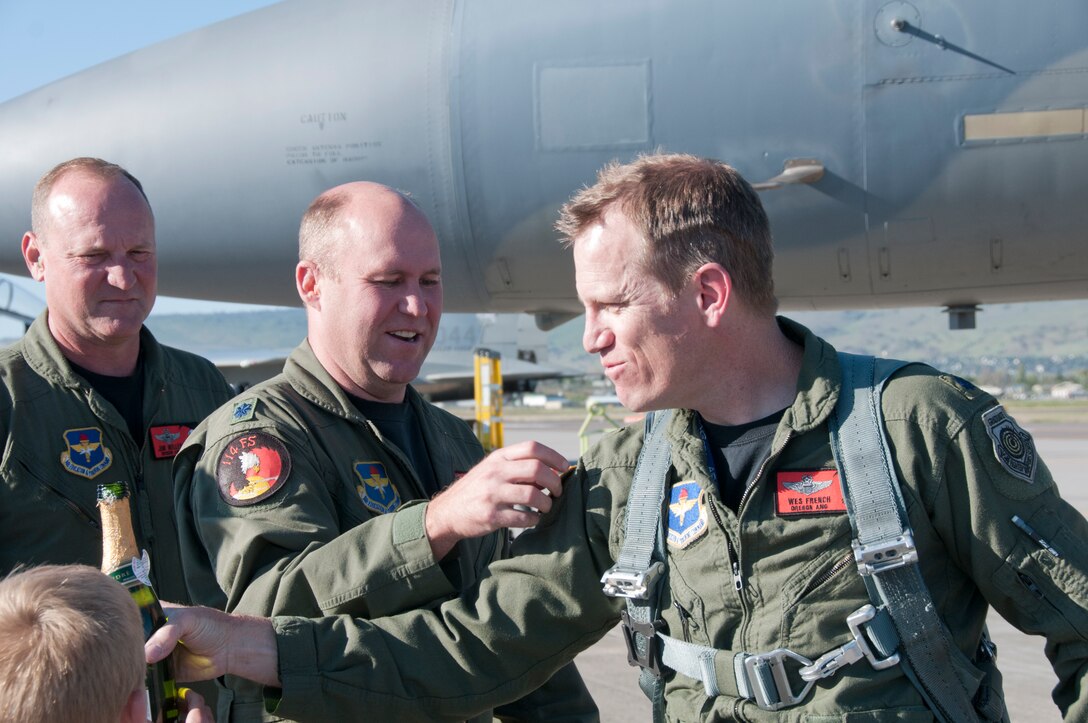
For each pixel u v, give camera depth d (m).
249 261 5.64
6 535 2.63
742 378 1.58
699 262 1.51
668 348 1.54
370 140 5.28
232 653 1.60
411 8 5.40
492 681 1.72
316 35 5.46
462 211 5.26
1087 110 4.62
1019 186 4.75
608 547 1.68
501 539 2.37
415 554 1.73
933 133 4.77
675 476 1.62
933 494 1.44
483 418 10.32
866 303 5.60
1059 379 130.50
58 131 5.59
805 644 1.45
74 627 1.13
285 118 5.36
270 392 2.09
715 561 1.51
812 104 4.84
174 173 5.47
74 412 2.76
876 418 1.48
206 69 5.54
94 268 2.71
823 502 1.47
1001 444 1.45
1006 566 1.43
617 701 4.37
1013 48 4.68
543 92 5.07
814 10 4.85
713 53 4.91
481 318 16.58
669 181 1.54
